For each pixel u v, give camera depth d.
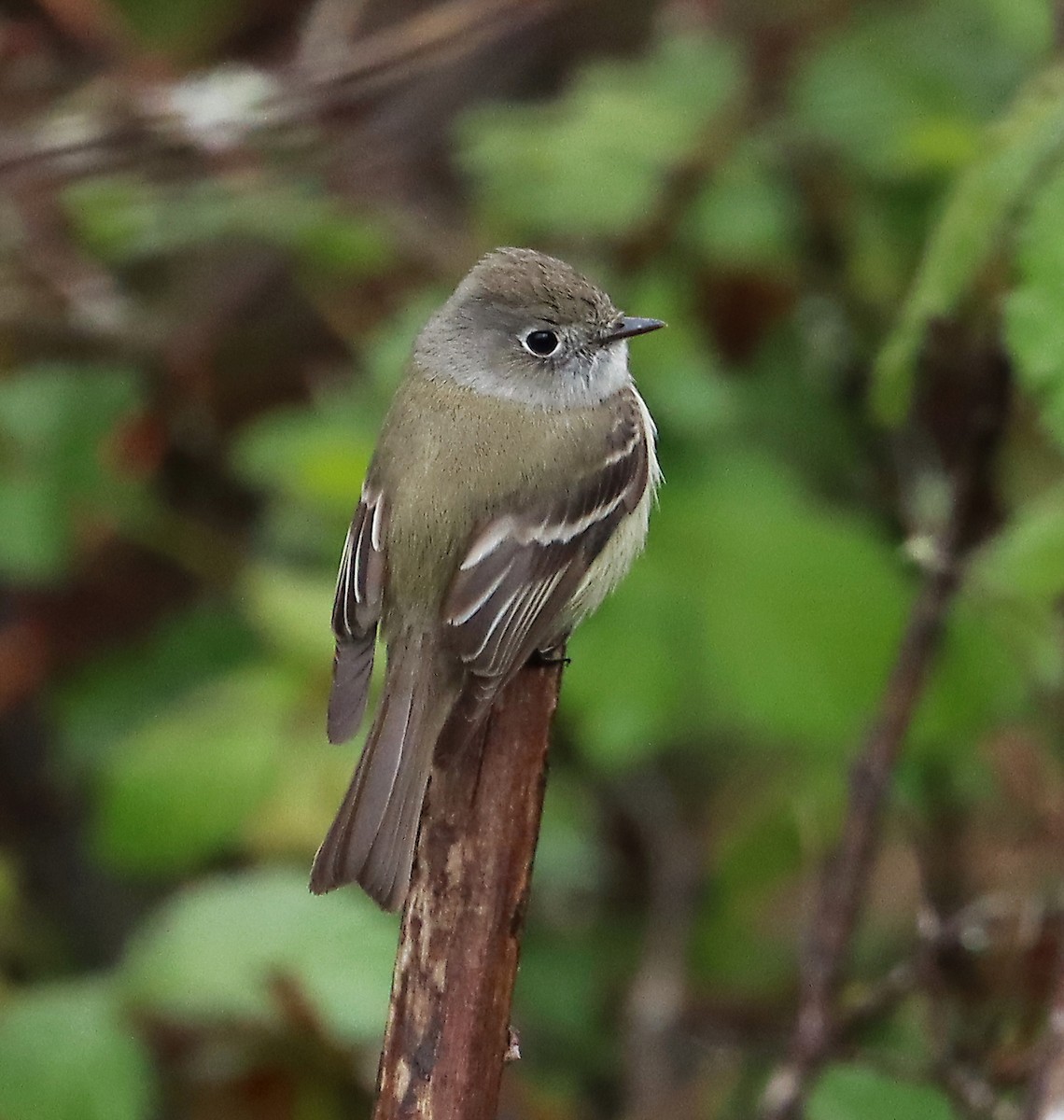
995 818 9.69
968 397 8.53
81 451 11.15
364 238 11.49
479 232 11.76
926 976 8.52
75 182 11.41
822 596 9.21
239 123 10.95
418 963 6.12
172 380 12.16
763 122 11.56
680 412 10.41
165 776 9.22
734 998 10.95
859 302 11.41
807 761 10.83
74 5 11.91
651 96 11.60
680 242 11.31
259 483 11.84
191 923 8.16
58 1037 7.90
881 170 11.11
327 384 12.08
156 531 11.40
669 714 9.27
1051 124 6.79
